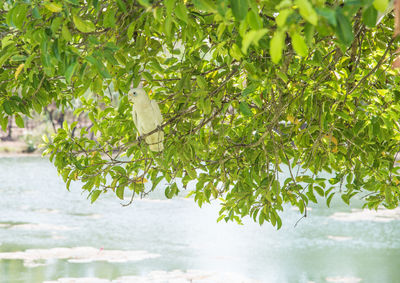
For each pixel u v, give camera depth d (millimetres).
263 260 22219
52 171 52750
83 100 8227
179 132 7547
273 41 3111
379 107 6879
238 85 7367
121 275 19812
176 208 34125
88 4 5703
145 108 6938
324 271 20531
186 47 7453
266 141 7645
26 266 20844
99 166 7961
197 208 34188
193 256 22719
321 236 26500
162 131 7207
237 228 28359
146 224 29156
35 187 42312
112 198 37844
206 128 8391
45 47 4969
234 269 20703
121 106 7859
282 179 31656
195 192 8133
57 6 4926
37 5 4996
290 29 3295
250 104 8039
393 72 7516
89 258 22078
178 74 8148
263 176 7660
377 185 7930
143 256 22531
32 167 55312
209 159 8234
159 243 24875
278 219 7590
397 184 7895
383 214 31453
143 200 36875
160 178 7711
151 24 6254
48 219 29984
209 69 7754
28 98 6840
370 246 24438
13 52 5652
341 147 7605
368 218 30406
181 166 7668
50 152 7988
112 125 8141
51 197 37781
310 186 7801
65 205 34750
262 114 7723
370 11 3496
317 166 7547
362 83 7090
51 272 20062
